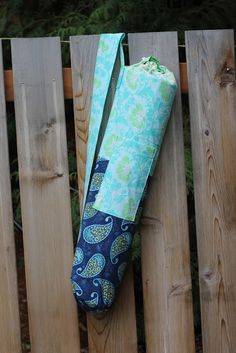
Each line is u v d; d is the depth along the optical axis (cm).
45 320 211
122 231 199
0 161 206
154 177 211
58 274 210
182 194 212
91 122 205
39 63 205
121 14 278
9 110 293
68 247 210
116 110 201
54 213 209
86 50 207
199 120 212
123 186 199
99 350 213
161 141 207
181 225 213
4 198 207
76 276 200
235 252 215
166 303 214
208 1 290
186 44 210
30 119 206
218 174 213
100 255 198
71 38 206
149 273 213
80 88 207
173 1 298
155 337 215
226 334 217
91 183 203
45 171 207
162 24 283
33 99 205
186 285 214
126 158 199
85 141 208
